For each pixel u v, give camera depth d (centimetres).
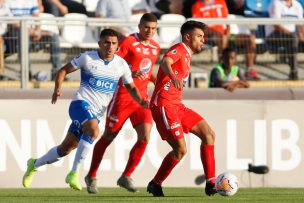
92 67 3152
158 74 3053
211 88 4075
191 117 3091
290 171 4044
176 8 5262
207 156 3097
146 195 3281
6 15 4659
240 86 4109
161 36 4409
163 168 3122
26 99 3903
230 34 4316
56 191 3588
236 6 5303
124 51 3459
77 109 3152
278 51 4344
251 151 4031
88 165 3900
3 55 4041
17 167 3875
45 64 4103
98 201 2877
